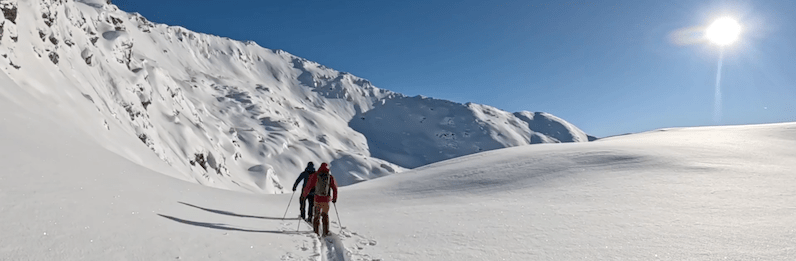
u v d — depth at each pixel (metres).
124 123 50.94
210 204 9.83
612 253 5.45
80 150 10.12
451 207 11.16
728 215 7.76
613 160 16.94
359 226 8.45
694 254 5.22
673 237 6.19
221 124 148.62
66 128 14.04
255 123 188.75
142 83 76.62
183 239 5.30
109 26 85.62
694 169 14.10
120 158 12.45
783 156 16.70
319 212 7.50
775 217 7.33
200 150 78.38
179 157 68.25
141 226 5.39
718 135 25.34
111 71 62.94
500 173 17.16
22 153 7.20
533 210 9.59
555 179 14.99
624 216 8.17
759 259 4.89
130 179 9.19
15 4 29.64
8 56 24.67
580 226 7.39
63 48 44.44
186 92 193.12
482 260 5.33
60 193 5.68
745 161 15.63
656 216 8.00
